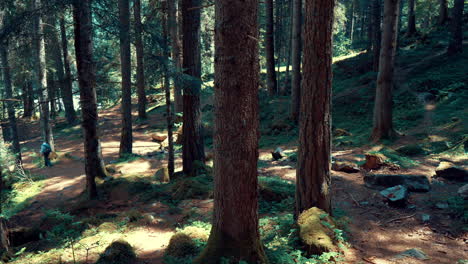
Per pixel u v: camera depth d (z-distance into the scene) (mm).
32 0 18125
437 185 9242
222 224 5035
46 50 25875
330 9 6184
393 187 8578
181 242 6598
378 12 26547
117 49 23688
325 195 6840
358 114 21266
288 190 9859
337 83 28438
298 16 20781
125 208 10625
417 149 12945
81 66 11117
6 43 9625
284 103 25812
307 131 6750
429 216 7383
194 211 9062
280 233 6785
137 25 10586
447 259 5672
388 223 7277
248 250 4969
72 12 10445
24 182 16297
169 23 12961
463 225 6746
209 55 35281
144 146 22359
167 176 13281
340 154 14141
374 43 26844
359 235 6766
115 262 6258
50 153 21312
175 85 11305
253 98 4660
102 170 14219
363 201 8688
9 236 8836
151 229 8320
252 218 5023
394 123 17484
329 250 5680
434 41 29828
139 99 29891
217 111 4719
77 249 7219
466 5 39344
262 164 14297
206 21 33969
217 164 4902
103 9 10258
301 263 5266
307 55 6523
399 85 22312
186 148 12672
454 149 12227
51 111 34594
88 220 9328
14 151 18031
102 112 36531
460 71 21703
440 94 19109
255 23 4504
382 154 11773
